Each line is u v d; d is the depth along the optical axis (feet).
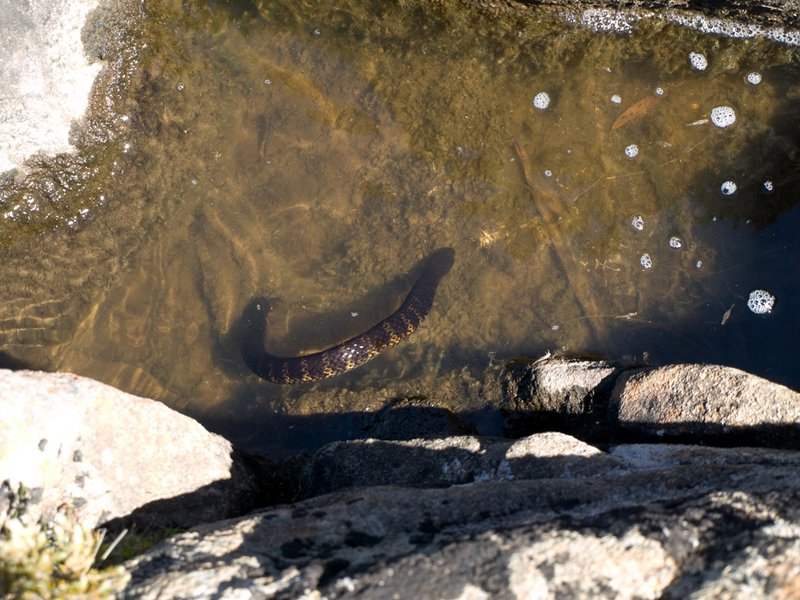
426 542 3.01
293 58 5.21
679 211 4.89
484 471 3.64
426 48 5.20
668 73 5.15
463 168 5.04
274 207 5.07
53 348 4.83
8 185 4.88
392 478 3.75
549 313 4.81
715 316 4.71
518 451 3.60
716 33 5.16
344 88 5.18
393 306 5.00
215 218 5.05
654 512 2.90
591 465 3.51
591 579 2.68
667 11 5.14
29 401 3.31
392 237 5.03
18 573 2.80
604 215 4.92
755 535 2.71
